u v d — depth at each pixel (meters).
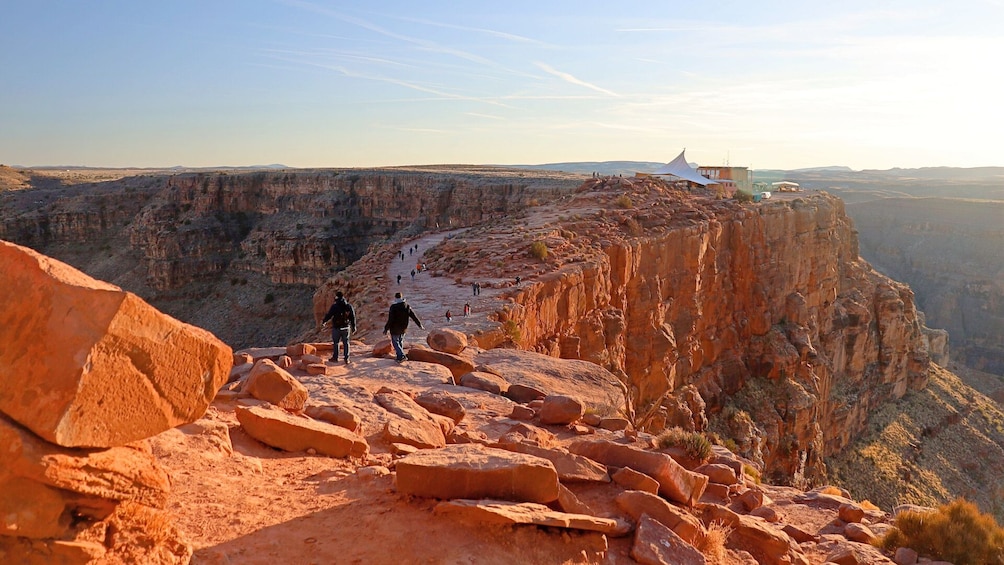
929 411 87.19
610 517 9.03
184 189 149.25
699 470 12.16
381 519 7.85
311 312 127.75
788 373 65.38
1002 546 10.74
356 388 13.84
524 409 14.37
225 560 6.49
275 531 7.34
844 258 91.56
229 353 5.80
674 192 67.12
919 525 11.02
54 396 4.80
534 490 8.55
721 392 59.88
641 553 8.24
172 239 138.50
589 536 8.30
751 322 66.38
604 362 38.16
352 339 26.45
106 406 5.01
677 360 53.03
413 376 16.64
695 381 56.81
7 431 4.75
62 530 4.99
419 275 41.03
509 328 28.09
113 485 5.24
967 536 10.67
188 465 8.43
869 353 84.44
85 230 156.25
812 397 64.25
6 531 4.73
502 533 7.84
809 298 75.56
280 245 133.62
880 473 71.12
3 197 168.62
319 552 7.06
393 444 10.70
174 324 5.38
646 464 10.37
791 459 61.16
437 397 13.77
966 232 188.62
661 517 9.12
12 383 4.89
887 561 10.24
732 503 11.41
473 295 32.44
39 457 4.75
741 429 57.81
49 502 4.89
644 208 57.06
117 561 5.33
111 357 5.00
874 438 77.25
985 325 165.12
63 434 4.79
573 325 36.84
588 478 9.94
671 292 52.47
